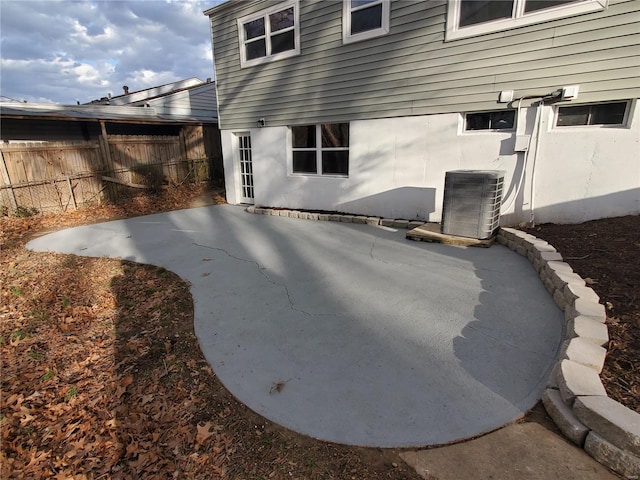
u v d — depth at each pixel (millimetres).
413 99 6371
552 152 5223
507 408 2160
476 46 5586
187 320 3594
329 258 5184
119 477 1919
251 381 2586
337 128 7637
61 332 3555
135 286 4562
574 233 4637
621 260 3562
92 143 10250
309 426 2141
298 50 7684
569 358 2252
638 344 2398
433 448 1933
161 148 12242
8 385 2766
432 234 5602
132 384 2695
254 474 1873
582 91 4902
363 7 6625
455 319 3227
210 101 15867
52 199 9250
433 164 6355
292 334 3170
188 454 2027
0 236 7215
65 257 5836
